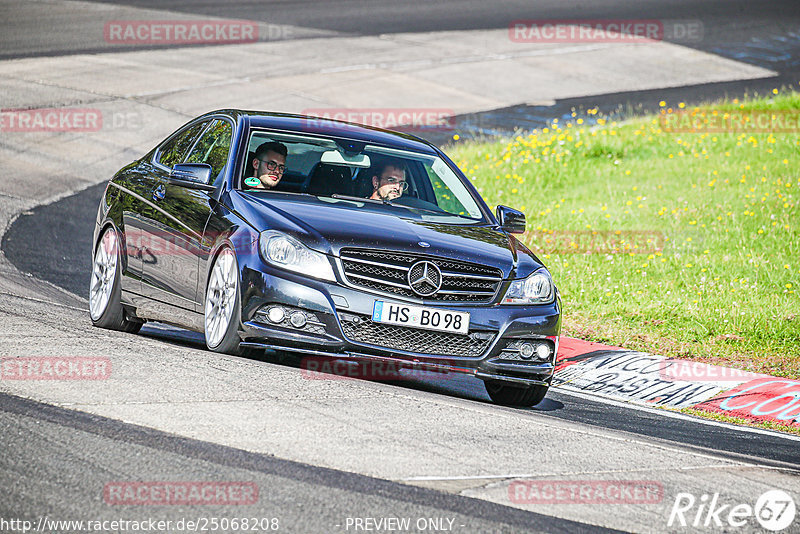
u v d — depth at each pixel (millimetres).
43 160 58688
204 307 24188
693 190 54875
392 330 23031
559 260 43844
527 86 84812
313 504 14453
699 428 25188
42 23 94500
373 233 23422
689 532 15125
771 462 21188
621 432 22281
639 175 58938
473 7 116938
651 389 29828
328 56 90312
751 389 29062
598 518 15258
